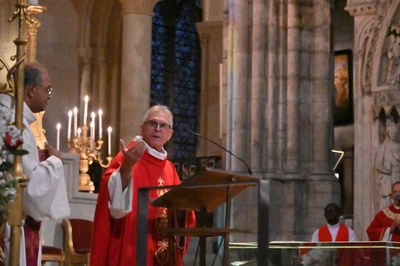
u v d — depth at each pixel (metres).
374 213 29.83
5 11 49.56
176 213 13.43
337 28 49.66
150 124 14.26
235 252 13.91
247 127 33.75
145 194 11.36
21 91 10.85
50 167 11.55
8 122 10.37
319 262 13.70
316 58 34.19
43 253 22.28
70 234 24.16
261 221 11.11
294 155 33.53
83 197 26.12
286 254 13.66
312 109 34.00
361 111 30.36
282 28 34.22
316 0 34.34
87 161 30.00
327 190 33.28
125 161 12.66
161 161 14.34
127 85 45.25
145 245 11.23
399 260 13.54
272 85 33.78
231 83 34.16
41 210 11.47
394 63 29.84
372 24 30.20
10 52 49.16
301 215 33.41
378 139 29.97
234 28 34.16
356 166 30.31
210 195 12.25
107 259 13.23
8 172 10.18
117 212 12.88
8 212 10.45
